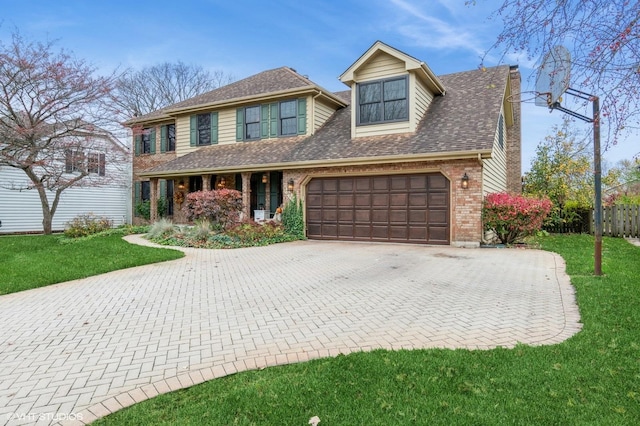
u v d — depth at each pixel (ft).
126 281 23.07
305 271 25.17
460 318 14.96
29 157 47.29
